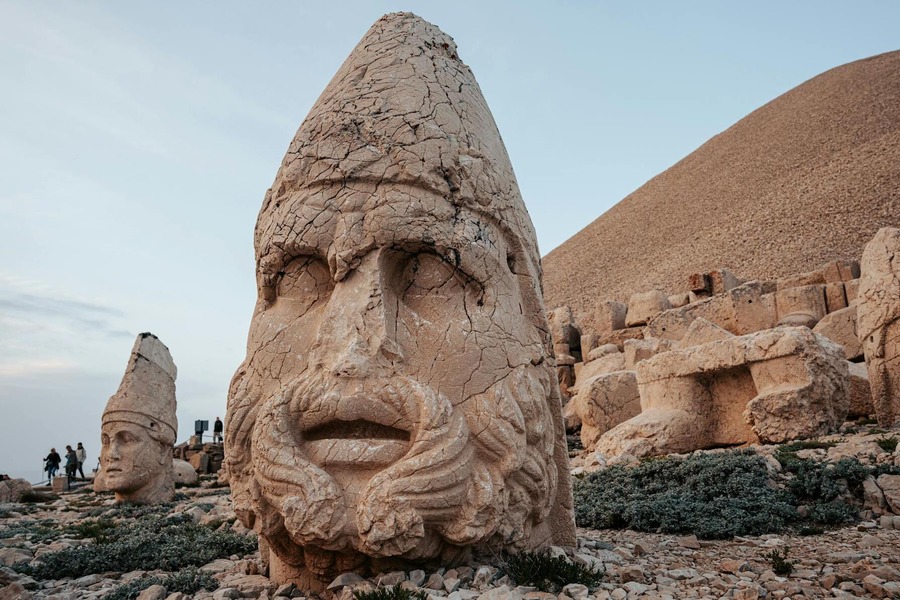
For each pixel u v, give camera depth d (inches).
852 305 575.2
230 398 178.4
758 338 390.6
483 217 174.7
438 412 148.3
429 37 201.2
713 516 237.9
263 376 166.7
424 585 147.9
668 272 1594.5
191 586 180.9
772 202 1712.6
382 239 162.2
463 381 156.2
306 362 163.2
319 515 143.4
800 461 277.3
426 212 164.4
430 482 142.9
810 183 1696.6
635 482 294.4
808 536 223.0
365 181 168.1
